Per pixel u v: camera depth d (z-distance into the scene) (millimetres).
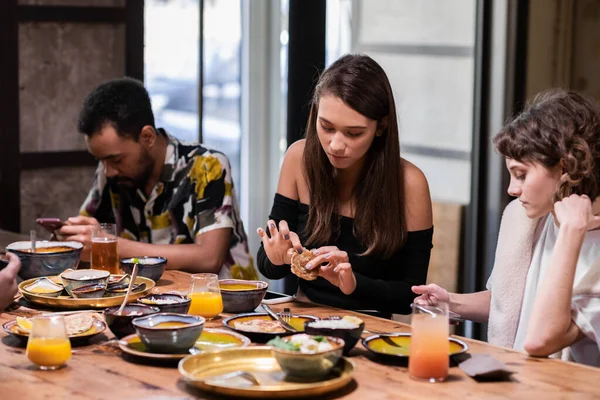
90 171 3879
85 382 1554
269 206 4934
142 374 1599
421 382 1568
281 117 4824
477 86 3846
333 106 2137
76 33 3723
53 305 2037
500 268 2160
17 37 3551
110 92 2779
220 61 4629
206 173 2885
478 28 3820
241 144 4816
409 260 2348
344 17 4000
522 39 3863
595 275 1868
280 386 1469
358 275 2250
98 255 2316
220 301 2002
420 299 2170
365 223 2314
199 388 1501
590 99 1960
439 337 1571
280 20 4734
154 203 2938
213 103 4637
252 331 1812
